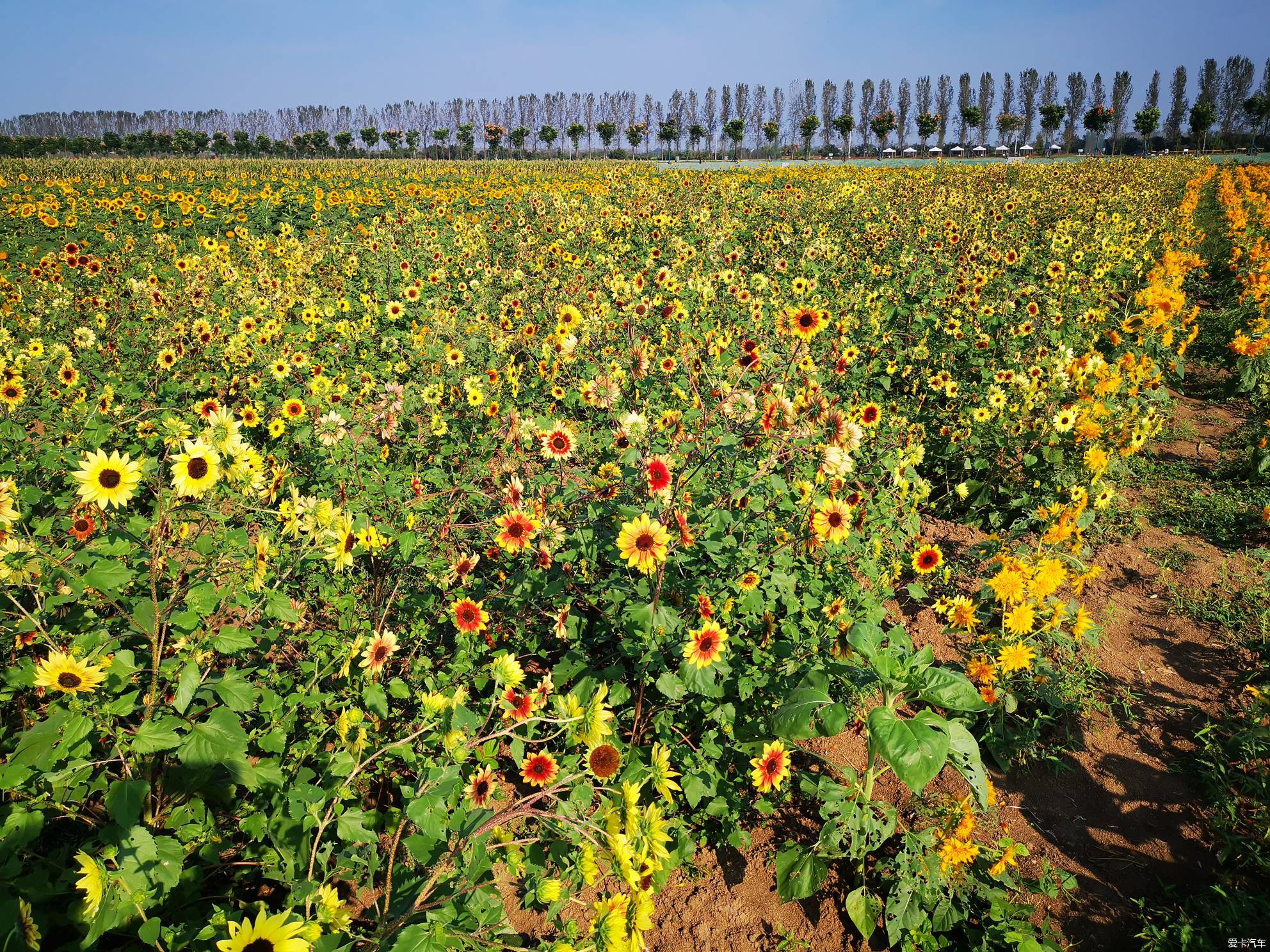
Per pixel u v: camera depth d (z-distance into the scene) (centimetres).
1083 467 647
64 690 242
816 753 388
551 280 1195
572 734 289
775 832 365
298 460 609
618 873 246
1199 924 320
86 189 2550
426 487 571
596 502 464
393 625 426
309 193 2409
